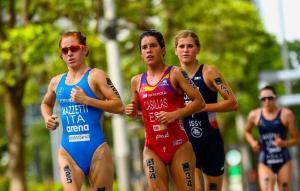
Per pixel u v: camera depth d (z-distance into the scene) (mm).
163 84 15812
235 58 52438
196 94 15852
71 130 15594
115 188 46625
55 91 15758
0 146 56375
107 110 15383
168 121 15625
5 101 45531
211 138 18375
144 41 15828
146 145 16188
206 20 49469
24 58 40656
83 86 15438
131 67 47844
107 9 39875
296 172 49625
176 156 16000
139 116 16453
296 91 63656
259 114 25859
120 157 39906
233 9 50406
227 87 18078
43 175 101312
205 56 50625
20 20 45688
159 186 16109
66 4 43219
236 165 65625
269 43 57750
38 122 94312
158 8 47594
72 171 15539
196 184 18672
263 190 25969
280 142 25438
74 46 15461
